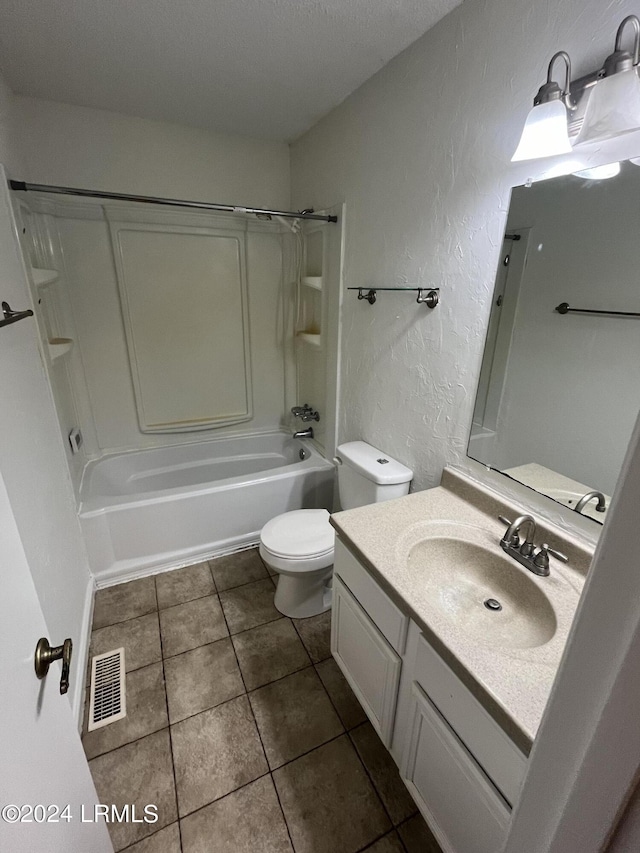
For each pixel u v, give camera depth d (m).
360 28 1.34
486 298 1.25
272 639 1.76
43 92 1.83
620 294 0.92
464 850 0.91
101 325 2.35
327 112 2.01
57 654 0.66
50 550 1.34
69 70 1.63
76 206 2.12
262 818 1.16
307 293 2.62
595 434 1.02
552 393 1.11
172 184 2.28
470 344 1.34
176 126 2.20
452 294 1.38
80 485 2.15
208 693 1.51
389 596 1.07
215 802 1.19
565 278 1.03
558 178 1.00
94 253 2.23
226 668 1.62
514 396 1.22
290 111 2.00
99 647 1.70
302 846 1.10
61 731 0.71
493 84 1.13
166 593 2.02
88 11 1.27
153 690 1.52
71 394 2.27
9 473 1.05
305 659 1.66
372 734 1.38
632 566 0.30
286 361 2.94
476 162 1.22
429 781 1.01
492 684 0.76
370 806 1.19
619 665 0.31
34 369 1.49
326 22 1.31
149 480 2.67
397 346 1.70
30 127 1.92
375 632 1.17
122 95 1.85
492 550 1.15
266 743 1.35
